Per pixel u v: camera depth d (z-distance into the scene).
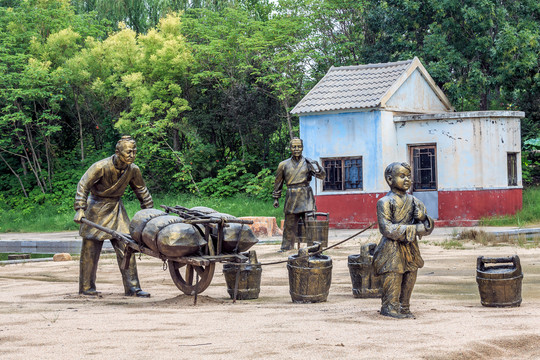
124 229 11.23
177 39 37.31
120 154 10.83
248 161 36.41
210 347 6.10
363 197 25.86
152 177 38.44
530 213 24.86
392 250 7.79
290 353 5.77
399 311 7.79
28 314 8.55
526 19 30.80
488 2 29.39
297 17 35.94
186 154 36.22
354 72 27.88
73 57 38.94
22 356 5.87
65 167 40.59
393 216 7.88
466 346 5.95
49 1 41.03
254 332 6.83
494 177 24.78
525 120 32.62
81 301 10.15
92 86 37.88
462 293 10.04
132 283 10.88
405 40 33.38
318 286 9.31
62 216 33.75
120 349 6.09
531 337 6.37
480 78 29.34
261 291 10.91
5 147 40.44
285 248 17.45
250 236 10.02
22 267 16.84
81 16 42.09
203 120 36.66
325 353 5.74
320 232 16.77
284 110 36.78
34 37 38.88
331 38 38.47
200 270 9.62
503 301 8.40
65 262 17.98
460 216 25.08
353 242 19.47
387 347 5.95
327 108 26.19
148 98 35.91
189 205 33.12
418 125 25.80
